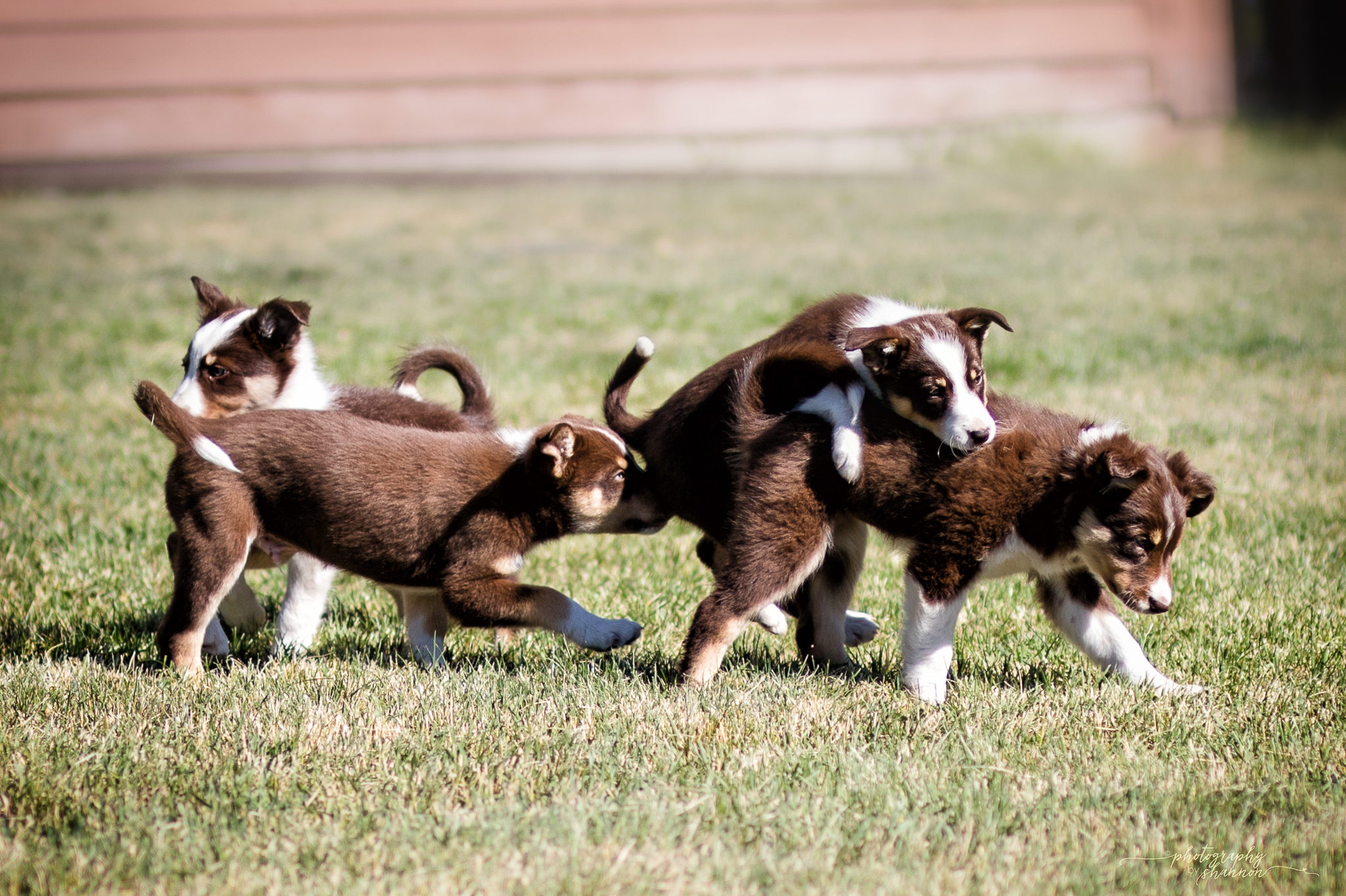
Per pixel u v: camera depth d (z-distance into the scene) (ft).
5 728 20.90
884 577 30.89
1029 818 17.89
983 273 69.51
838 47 118.11
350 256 77.10
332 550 24.70
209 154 111.75
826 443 23.54
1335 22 144.15
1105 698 22.65
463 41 113.60
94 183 103.65
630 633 24.54
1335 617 27.02
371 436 24.95
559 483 24.95
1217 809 18.28
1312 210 89.66
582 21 114.83
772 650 26.91
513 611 24.22
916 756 20.10
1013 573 24.27
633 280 69.26
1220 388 46.78
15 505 34.99
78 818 17.72
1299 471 37.50
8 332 56.54
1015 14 119.24
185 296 64.69
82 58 108.58
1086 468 22.49
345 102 112.98
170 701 22.16
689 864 16.56
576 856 16.58
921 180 111.14
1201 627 26.76
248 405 28.86
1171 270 69.10
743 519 23.70
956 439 22.94
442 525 24.45
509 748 20.38
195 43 109.91
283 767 19.54
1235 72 142.82
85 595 28.91
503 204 97.96
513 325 58.65
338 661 25.25
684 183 109.19
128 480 37.45
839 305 28.89
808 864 16.52
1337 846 16.88
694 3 115.65
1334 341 53.06
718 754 20.12
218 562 23.88
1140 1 120.06
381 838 17.25
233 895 15.85
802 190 104.88
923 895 15.75
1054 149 119.24
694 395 26.22
